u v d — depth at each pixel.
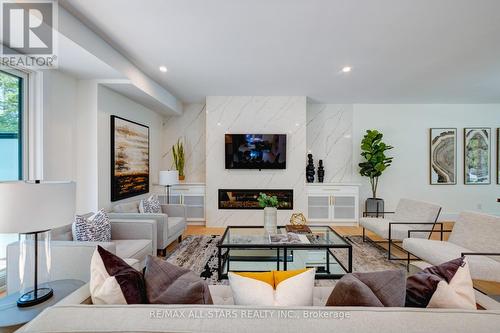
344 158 5.27
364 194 5.28
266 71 3.40
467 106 5.25
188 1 1.92
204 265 2.90
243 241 2.68
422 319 0.76
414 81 3.81
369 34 2.41
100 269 1.10
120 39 2.52
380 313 0.79
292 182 4.77
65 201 1.37
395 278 1.01
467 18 2.14
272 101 4.72
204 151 5.32
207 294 0.99
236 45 2.64
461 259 1.13
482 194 5.27
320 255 3.12
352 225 4.87
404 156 5.28
